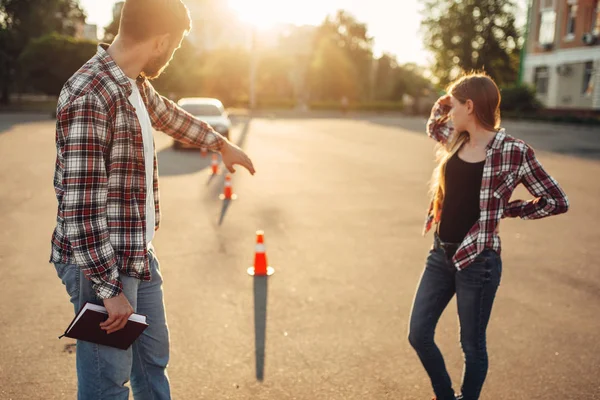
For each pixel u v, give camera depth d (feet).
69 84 6.12
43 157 46.32
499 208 8.39
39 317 13.92
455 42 159.74
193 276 17.26
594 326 13.85
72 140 5.96
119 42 6.64
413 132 83.87
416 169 42.68
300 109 171.32
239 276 17.35
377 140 68.54
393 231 23.50
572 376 11.30
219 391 10.53
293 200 30.09
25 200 29.07
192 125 8.53
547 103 117.08
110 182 6.40
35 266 18.13
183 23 6.80
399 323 13.89
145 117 7.04
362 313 14.51
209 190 32.76
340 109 175.83
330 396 10.41
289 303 15.14
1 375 10.97
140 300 7.48
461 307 8.75
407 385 10.85
